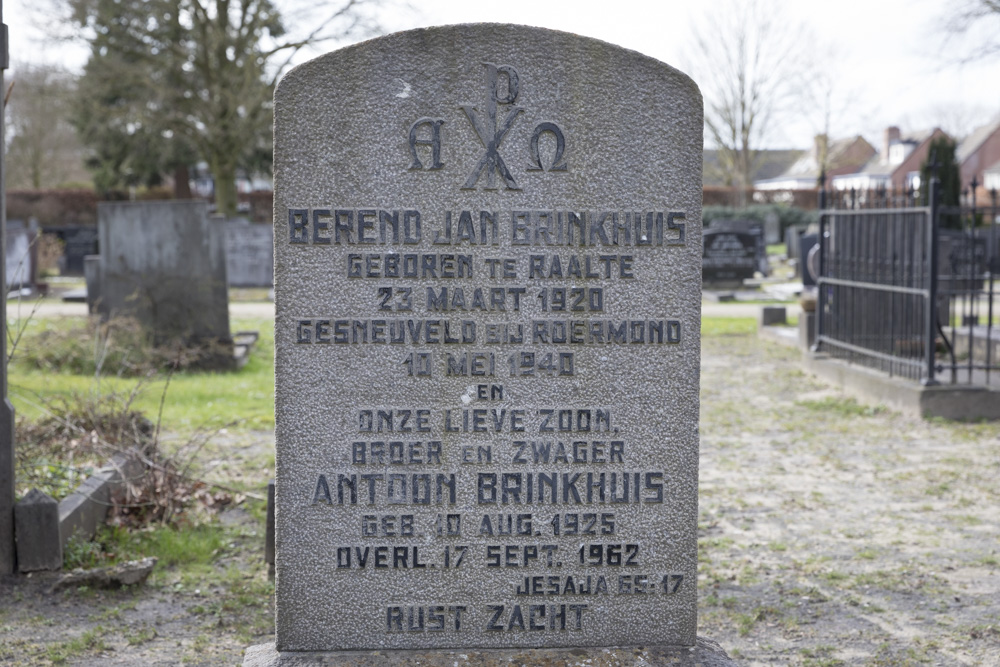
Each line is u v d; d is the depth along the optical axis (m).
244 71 29.86
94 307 12.95
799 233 33.84
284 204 3.32
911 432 9.32
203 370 12.84
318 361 3.39
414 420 3.43
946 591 5.20
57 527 5.20
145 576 5.21
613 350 3.45
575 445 3.47
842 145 67.44
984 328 13.53
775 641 4.59
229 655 4.37
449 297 3.40
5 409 5.12
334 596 3.46
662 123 3.39
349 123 3.32
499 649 3.51
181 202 12.82
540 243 3.40
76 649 4.36
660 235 3.42
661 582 3.53
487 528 3.48
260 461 7.96
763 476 7.74
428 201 3.37
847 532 6.26
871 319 12.27
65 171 50.03
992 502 6.95
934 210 9.93
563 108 3.37
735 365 13.88
